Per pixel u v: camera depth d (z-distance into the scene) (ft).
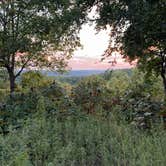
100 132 28.14
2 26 100.37
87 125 30.14
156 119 31.50
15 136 24.48
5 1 99.45
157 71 64.39
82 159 23.00
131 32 46.24
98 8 48.52
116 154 23.63
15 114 33.78
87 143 26.37
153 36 44.75
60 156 22.00
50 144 25.50
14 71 108.27
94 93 38.34
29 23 95.96
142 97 39.37
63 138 27.91
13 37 99.60
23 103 36.19
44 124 29.22
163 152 22.94
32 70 109.40
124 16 44.06
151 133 28.27
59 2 73.41
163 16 41.88
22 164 18.63
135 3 42.06
